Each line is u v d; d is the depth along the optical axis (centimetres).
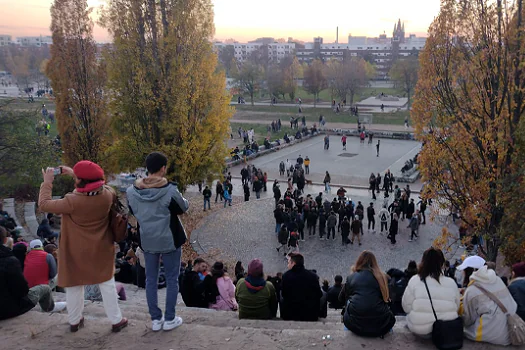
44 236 1620
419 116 1482
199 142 2288
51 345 489
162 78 2203
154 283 512
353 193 3152
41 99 8794
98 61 2350
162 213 475
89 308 691
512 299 505
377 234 2286
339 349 490
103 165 2386
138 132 2275
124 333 516
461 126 1359
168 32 2180
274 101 9356
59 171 490
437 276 505
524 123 1195
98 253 491
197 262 951
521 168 1163
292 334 521
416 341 509
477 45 1351
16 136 2089
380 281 519
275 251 2091
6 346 488
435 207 2298
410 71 8056
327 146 4716
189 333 517
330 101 9838
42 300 660
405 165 3581
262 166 3984
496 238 1295
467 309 506
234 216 2594
